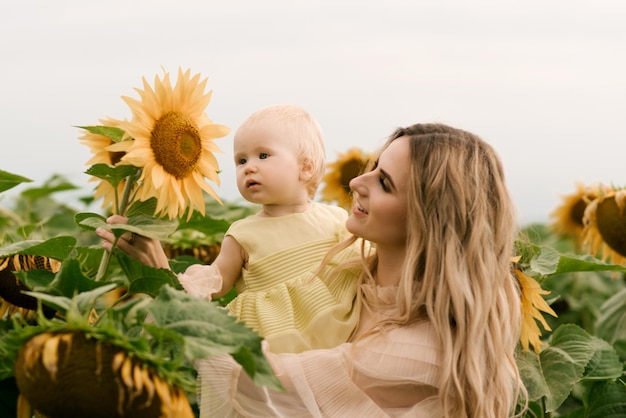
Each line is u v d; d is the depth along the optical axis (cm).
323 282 323
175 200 302
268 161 328
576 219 711
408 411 297
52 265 327
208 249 475
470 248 311
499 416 313
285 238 331
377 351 300
